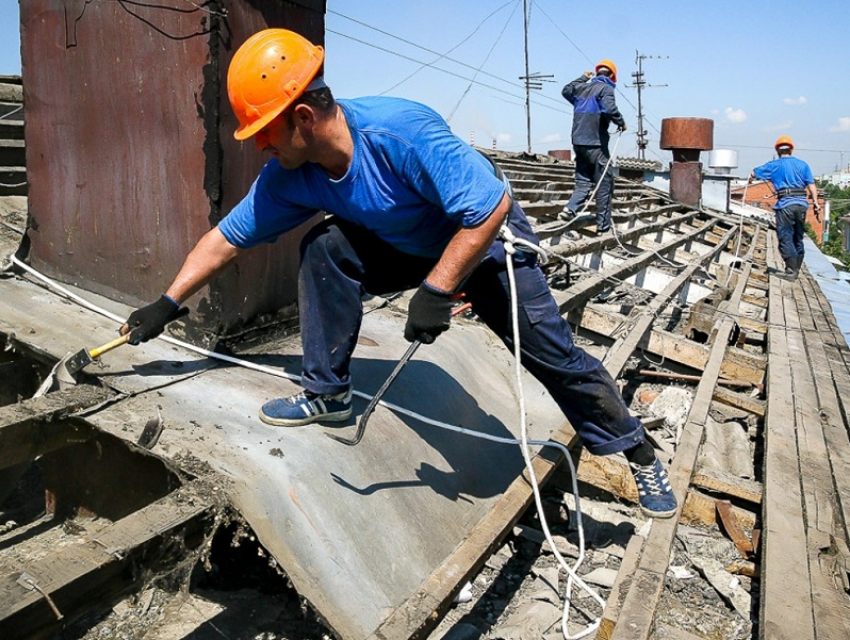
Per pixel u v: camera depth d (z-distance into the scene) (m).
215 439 2.63
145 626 2.72
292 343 3.70
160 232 3.39
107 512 3.06
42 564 1.89
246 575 3.01
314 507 2.53
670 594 3.05
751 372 5.36
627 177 22.66
